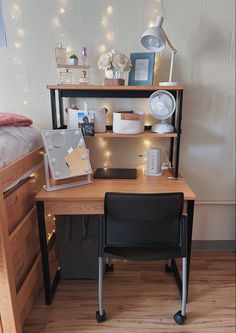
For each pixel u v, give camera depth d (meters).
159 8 1.64
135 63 1.65
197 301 1.54
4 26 1.67
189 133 1.85
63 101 1.81
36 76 1.75
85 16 1.65
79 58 1.71
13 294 1.16
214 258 1.95
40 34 1.68
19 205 1.33
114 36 1.68
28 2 1.63
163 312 1.47
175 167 1.66
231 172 1.93
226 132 1.85
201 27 1.67
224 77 1.76
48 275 1.49
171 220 1.26
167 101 1.56
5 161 1.17
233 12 1.65
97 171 1.77
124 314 1.45
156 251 1.29
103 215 1.31
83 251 1.68
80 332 1.34
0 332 1.19
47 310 1.48
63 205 1.38
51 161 1.41
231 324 1.39
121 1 1.63
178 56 1.71
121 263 1.90
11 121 1.36
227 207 2.00
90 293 1.61
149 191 1.42
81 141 1.51
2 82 1.76
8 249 1.11
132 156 1.90
